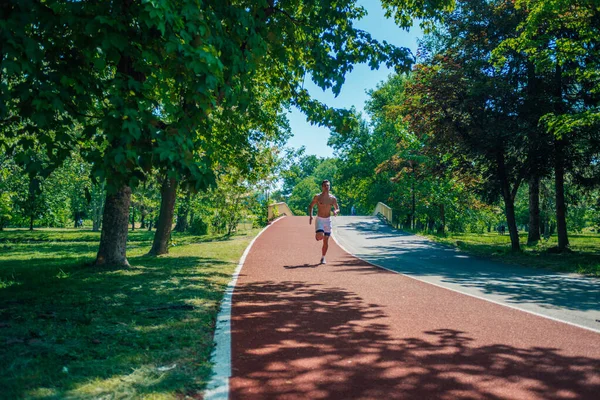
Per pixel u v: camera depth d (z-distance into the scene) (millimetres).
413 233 28047
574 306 7211
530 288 9055
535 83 18062
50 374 3488
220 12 7117
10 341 4289
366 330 5387
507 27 18219
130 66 7574
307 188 109625
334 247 18406
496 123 17266
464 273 11453
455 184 31391
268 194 33500
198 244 20688
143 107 5473
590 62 15867
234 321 5738
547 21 15820
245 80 7340
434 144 20062
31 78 5039
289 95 12000
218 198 27297
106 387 3295
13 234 40656
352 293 8055
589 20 14695
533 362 4270
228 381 3660
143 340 4539
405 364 4160
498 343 4914
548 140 17078
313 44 10523
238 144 13398
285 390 3504
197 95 5809
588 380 3812
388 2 13594
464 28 19156
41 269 11109
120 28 5480
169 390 3326
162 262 12281
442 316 6254
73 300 6418
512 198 19562
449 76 18094
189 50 5406
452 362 4238
